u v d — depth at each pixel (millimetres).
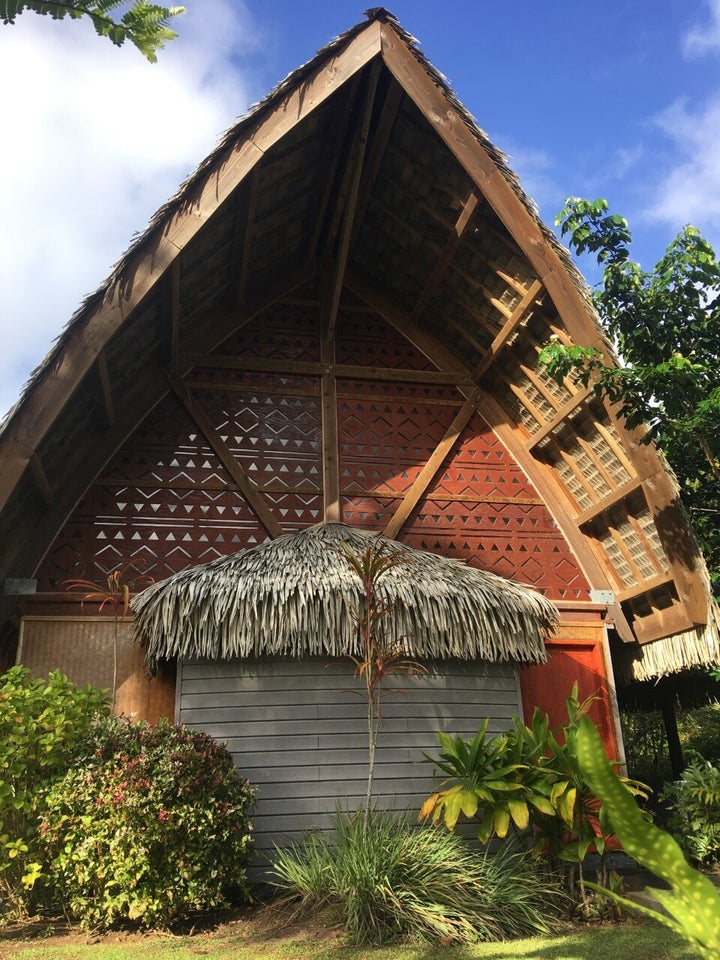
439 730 6883
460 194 8242
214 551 8141
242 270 8625
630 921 5023
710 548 8938
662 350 8250
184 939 4590
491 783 5332
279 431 8875
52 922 4980
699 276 8062
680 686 11789
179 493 8297
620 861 7418
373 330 9781
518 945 4418
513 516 9180
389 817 5969
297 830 6340
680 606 8078
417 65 7527
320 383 9250
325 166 8445
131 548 7953
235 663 6754
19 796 4992
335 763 6590
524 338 8812
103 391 7453
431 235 8930
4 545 7379
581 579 9023
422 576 7031
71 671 7344
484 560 8891
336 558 7039
